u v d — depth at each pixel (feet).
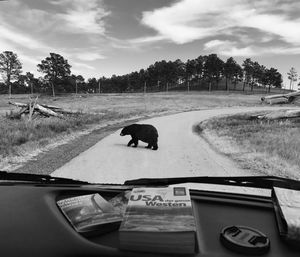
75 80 585.63
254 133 71.26
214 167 35.83
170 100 300.40
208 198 5.97
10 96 462.19
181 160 39.83
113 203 5.15
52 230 4.26
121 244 3.77
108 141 56.03
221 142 58.44
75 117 99.30
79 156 39.81
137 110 170.30
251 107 227.40
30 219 4.55
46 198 5.47
